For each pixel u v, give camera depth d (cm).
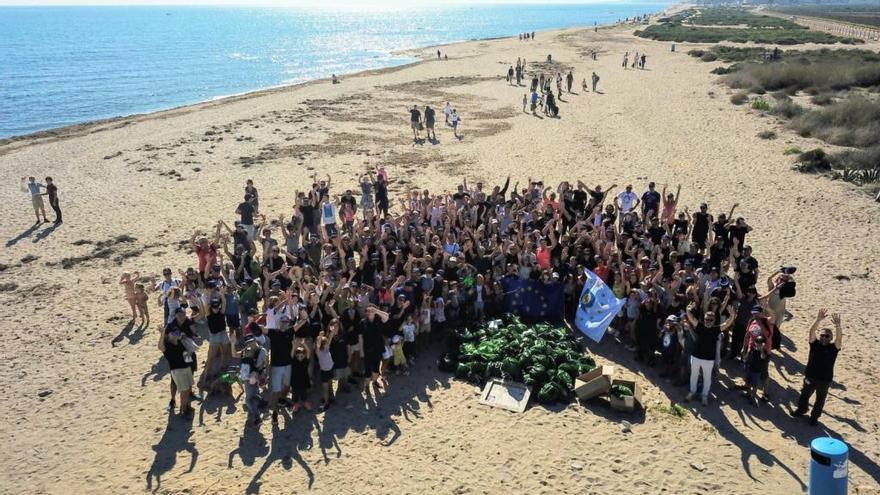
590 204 1950
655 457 1084
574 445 1116
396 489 1020
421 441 1135
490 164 3009
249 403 1172
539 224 1859
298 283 1448
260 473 1059
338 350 1223
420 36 15950
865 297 1662
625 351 1437
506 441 1130
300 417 1209
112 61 8994
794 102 4131
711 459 1079
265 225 2241
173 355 1171
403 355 1354
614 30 12850
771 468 1056
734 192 2514
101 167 3047
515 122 3962
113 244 2112
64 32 16475
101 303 1702
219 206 2472
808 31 9962
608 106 4384
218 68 8325
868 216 2214
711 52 7256
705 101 4341
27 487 1036
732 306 1308
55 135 3888
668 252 1602
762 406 1228
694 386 1236
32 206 2517
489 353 1341
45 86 6531
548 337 1406
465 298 1505
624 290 1472
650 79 5531
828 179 2617
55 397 1284
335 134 3681
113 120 4366
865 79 4522
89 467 1081
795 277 1780
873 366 1359
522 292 1527
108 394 1292
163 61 9081
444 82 5684
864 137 3053
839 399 1249
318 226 2044
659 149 3178
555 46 9131
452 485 1027
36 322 1597
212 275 1502
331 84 5744
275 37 14988
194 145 3444
